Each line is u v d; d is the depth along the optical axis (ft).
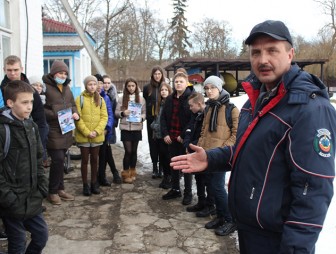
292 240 4.87
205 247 11.82
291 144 5.08
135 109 18.72
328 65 88.94
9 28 22.67
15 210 8.80
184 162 6.84
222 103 12.90
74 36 55.06
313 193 4.87
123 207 15.55
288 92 5.34
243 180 5.66
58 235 12.65
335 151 5.12
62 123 15.34
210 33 168.35
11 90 8.87
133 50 131.44
